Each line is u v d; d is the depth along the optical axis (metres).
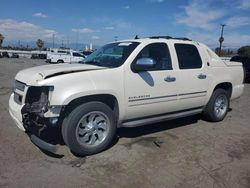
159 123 6.18
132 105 4.66
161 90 5.00
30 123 4.25
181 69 5.37
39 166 3.90
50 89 3.93
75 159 4.16
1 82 12.55
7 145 4.62
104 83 4.28
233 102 9.29
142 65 4.48
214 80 6.08
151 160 4.20
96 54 5.46
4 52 59.47
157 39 5.19
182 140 5.12
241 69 6.89
